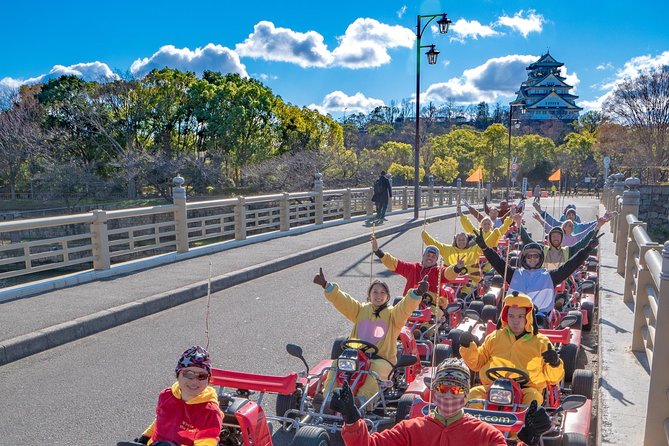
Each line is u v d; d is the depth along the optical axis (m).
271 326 10.08
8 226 11.20
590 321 9.62
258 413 4.64
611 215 10.06
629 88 61.84
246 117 51.28
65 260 12.59
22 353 8.49
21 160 46.53
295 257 16.75
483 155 78.62
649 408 4.79
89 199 45.69
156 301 11.20
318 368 6.38
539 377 5.58
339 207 28.41
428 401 5.38
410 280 9.04
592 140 88.50
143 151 43.84
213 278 13.23
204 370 4.09
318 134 57.91
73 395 7.03
